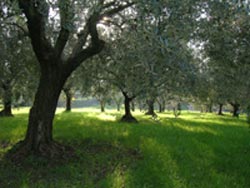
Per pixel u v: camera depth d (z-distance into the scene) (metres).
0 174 10.19
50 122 12.55
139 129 20.70
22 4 9.50
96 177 10.21
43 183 9.50
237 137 18.81
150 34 6.56
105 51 15.02
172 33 6.90
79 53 12.63
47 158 11.79
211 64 12.48
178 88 8.20
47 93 12.36
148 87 7.55
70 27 8.35
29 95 22.47
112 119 28.94
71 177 10.13
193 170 11.12
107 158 12.48
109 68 16.95
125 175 10.31
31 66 18.00
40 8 8.33
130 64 9.76
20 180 9.66
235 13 8.20
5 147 13.90
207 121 31.12
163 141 16.17
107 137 16.98
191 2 7.22
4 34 14.07
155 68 7.21
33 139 12.16
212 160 12.59
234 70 12.25
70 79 23.97
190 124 26.27
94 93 27.58
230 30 10.45
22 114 33.75
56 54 12.25
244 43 10.90
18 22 13.13
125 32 10.44
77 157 12.27
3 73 17.41
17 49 15.89
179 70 7.23
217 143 16.33
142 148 14.33
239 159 12.98
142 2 6.33
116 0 11.62
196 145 15.44
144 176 10.23
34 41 11.34
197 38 9.82
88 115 32.91
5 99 22.11
